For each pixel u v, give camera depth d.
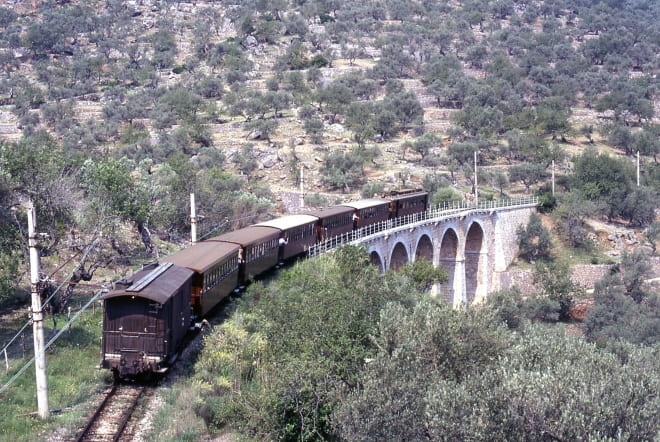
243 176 106.62
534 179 117.81
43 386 26.30
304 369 26.88
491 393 25.33
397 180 110.69
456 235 85.00
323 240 58.66
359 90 159.00
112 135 132.88
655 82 182.12
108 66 188.62
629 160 130.50
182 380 30.69
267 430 26.55
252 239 45.56
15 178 43.03
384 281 37.66
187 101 143.62
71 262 49.75
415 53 196.75
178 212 71.56
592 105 169.25
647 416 24.89
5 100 159.88
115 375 30.17
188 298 34.03
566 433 23.81
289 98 146.12
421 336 29.48
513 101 159.00
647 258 91.19
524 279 96.88
